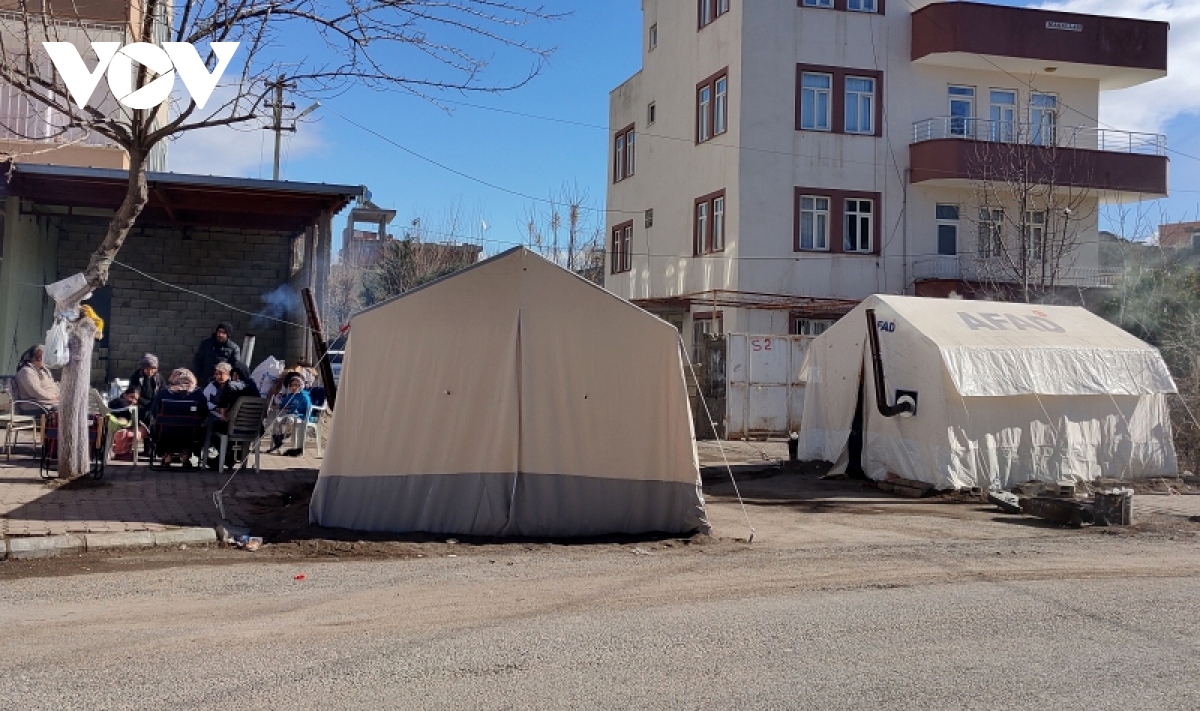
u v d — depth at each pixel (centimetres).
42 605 641
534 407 949
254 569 771
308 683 505
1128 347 1501
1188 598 750
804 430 1669
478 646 580
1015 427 1409
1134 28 2684
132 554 808
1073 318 1578
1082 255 2703
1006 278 2527
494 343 952
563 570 804
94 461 1078
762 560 866
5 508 898
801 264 2553
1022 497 1236
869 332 1462
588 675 532
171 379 1227
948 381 1357
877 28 2623
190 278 2011
